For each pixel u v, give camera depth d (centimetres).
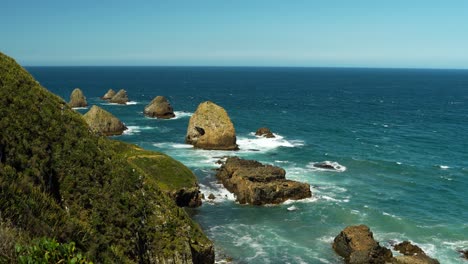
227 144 7825
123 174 3172
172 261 3017
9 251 1176
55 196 2702
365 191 5656
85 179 2894
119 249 2655
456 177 6381
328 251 3969
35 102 3072
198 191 5128
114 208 2883
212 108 7994
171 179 5031
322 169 6656
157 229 3092
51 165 2800
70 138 3056
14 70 3212
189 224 3456
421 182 6109
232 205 5097
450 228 4509
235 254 3862
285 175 5966
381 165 6938
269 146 8200
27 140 2752
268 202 5122
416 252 3900
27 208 1766
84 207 2770
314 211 4919
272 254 3881
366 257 3650
